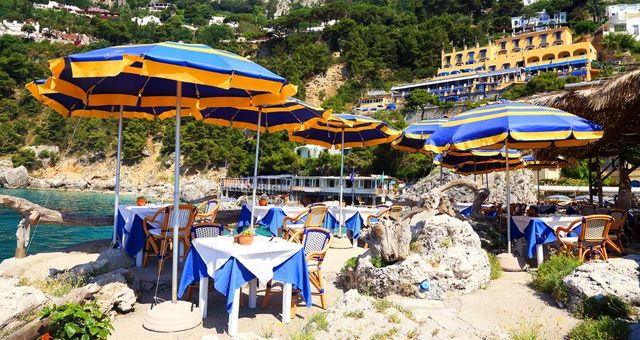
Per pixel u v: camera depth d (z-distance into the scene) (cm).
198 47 559
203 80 491
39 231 1966
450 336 478
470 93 7444
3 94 8919
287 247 561
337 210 1226
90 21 13675
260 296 681
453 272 667
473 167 1470
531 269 793
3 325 439
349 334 466
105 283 591
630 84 867
